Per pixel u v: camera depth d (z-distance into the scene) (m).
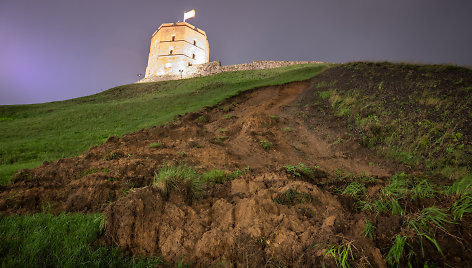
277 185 4.61
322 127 12.52
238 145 10.36
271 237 2.80
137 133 12.04
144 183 6.15
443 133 8.98
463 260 2.13
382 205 3.04
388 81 16.62
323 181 5.70
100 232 3.25
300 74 29.17
